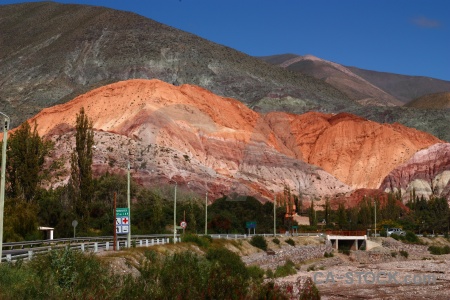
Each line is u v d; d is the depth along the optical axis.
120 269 44.97
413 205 178.62
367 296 61.19
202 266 46.06
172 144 187.50
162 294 36.91
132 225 97.81
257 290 40.16
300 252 94.25
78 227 83.56
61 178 124.19
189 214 106.94
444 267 93.62
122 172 149.00
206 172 165.62
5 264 36.94
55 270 37.59
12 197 83.62
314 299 45.62
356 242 112.94
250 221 111.31
